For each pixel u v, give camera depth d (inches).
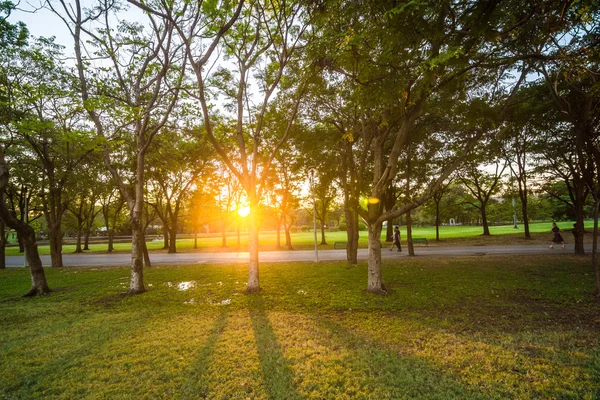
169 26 413.7
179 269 669.3
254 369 194.4
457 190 1950.1
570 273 479.5
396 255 831.7
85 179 749.3
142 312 336.5
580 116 384.2
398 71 292.0
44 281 459.5
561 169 842.8
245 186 434.9
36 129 402.6
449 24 275.1
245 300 376.8
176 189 1150.3
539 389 163.8
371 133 553.6
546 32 276.2
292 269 621.0
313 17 312.0
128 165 723.4
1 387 182.5
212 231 3400.6
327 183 824.3
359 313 311.0
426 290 397.4
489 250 862.5
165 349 229.6
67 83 525.0
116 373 194.9
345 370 191.3
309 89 478.3
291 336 251.1
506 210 1925.4
